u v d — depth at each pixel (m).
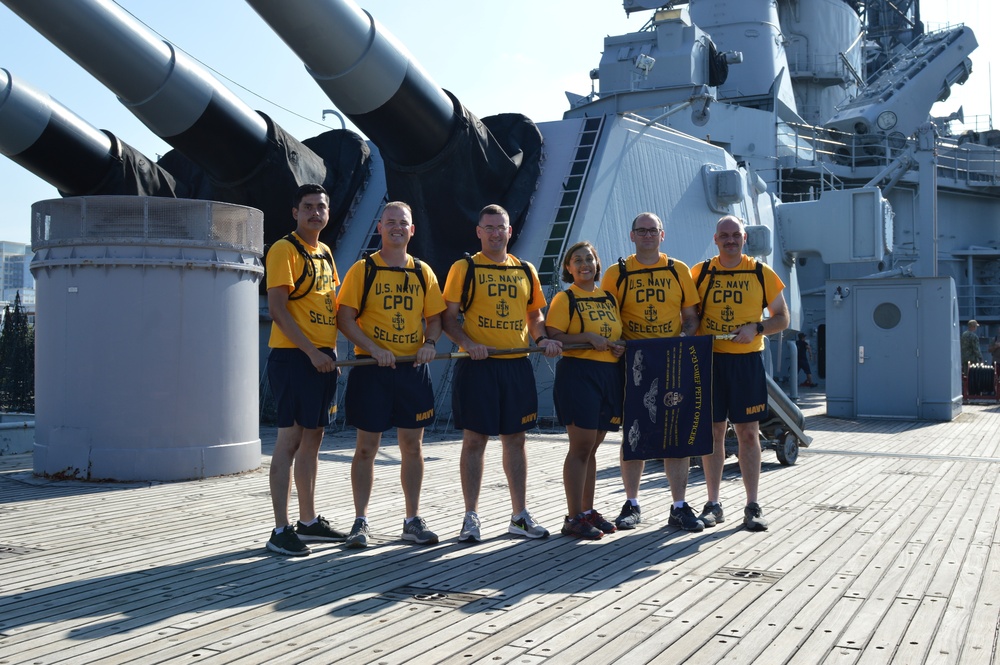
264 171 13.09
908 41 36.81
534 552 5.73
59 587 4.86
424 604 4.54
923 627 4.13
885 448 11.74
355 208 15.96
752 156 24.11
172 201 8.80
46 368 8.95
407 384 5.97
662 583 4.95
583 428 6.18
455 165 12.91
